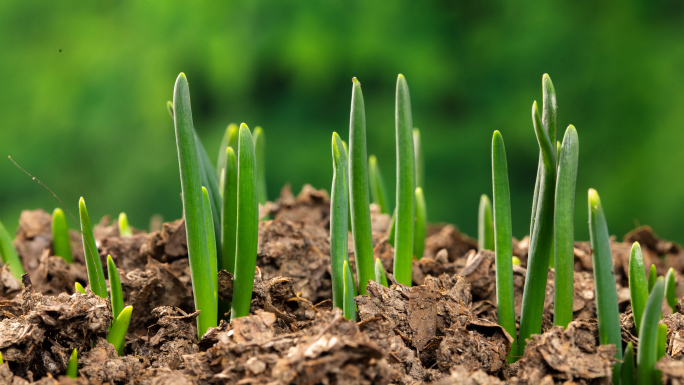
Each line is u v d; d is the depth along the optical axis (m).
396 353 0.40
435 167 1.69
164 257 0.46
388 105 1.70
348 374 0.38
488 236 0.48
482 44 1.69
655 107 1.63
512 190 1.70
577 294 0.45
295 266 0.46
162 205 1.73
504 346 0.40
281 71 1.71
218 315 0.43
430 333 0.41
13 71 1.79
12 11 1.80
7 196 1.76
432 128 1.70
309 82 1.70
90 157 1.77
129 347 0.42
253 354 0.38
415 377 0.40
